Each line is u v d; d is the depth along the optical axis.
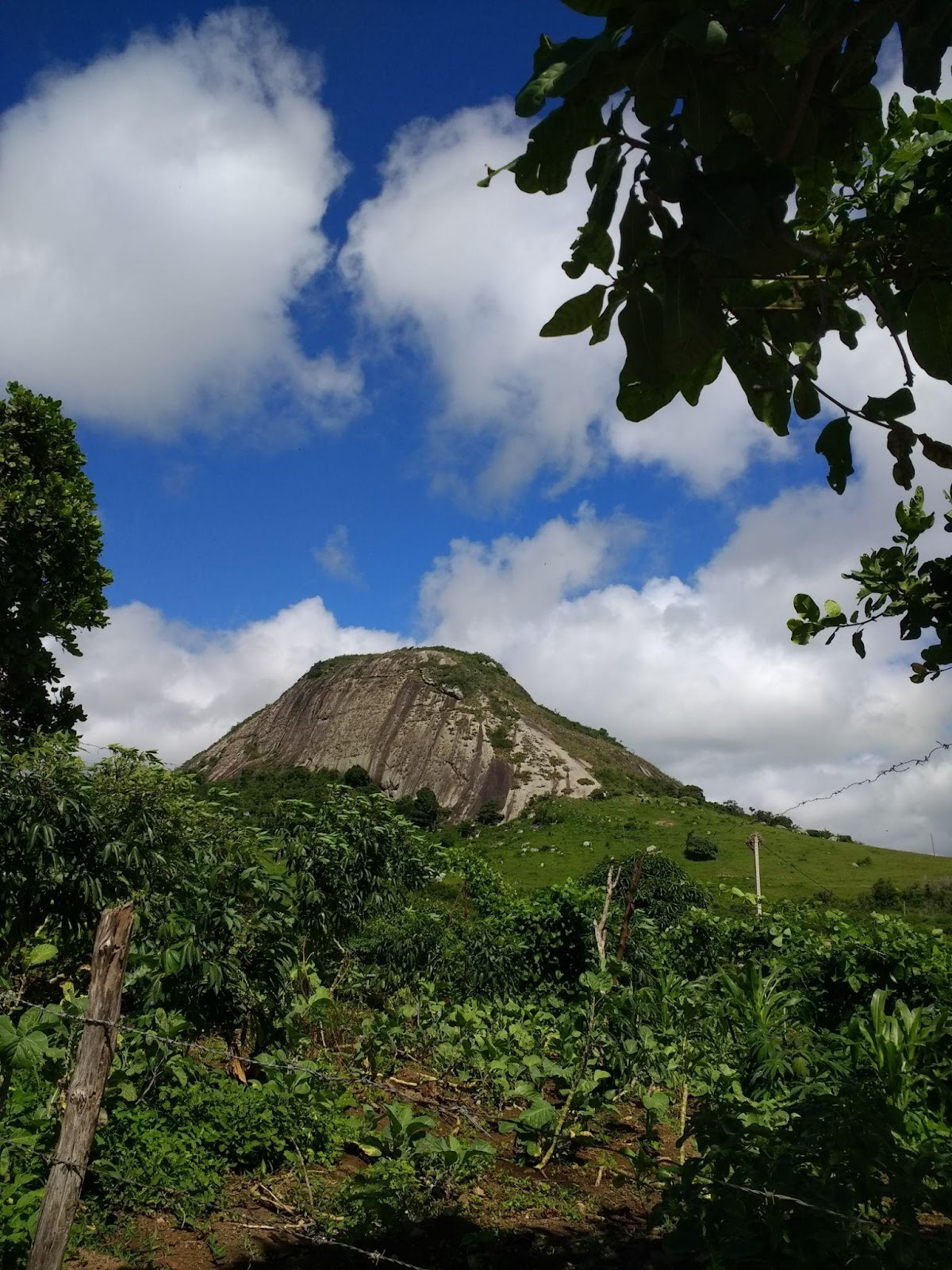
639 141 1.51
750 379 1.97
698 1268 3.95
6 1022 3.63
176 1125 4.54
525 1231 4.29
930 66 1.42
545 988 9.81
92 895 5.96
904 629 2.84
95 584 10.92
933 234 1.68
